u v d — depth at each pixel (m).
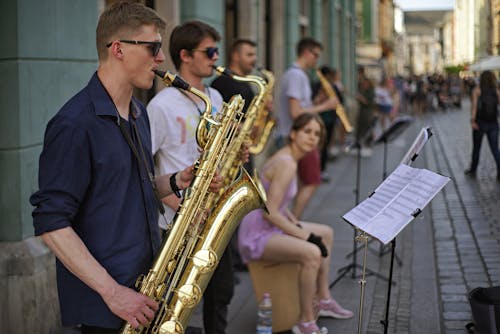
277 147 8.06
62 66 4.63
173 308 2.67
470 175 9.16
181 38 3.89
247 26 9.30
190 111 3.80
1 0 4.11
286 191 4.48
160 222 3.75
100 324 2.46
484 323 3.33
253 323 4.69
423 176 2.99
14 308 4.11
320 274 4.68
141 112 2.74
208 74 3.93
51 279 4.32
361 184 10.06
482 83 8.92
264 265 4.39
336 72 10.98
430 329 4.51
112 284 2.34
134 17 2.47
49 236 2.32
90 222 2.45
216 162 3.01
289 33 11.38
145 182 2.56
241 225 4.48
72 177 2.36
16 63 4.13
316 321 4.64
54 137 2.37
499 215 7.41
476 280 5.39
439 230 6.96
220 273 3.90
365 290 5.29
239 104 3.18
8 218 4.19
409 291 5.26
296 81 7.19
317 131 4.56
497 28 7.39
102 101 2.45
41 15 4.37
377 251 6.40
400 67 52.19
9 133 4.16
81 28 4.86
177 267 2.76
